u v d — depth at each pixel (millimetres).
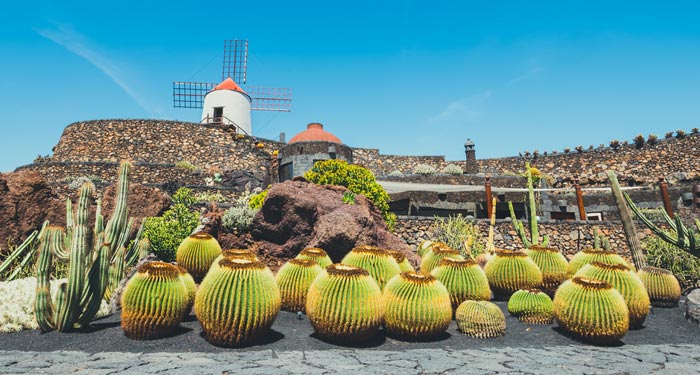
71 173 27438
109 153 32344
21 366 4492
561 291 6871
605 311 6254
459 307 6852
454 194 21812
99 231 6789
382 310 6105
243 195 25328
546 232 16828
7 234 11781
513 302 7676
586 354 5648
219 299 5387
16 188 12336
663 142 32156
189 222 13148
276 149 36781
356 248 7922
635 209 10961
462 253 14234
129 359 4793
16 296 6812
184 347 5422
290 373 4301
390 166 38719
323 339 5941
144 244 9930
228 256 7367
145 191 16844
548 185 32375
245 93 43969
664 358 5508
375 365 4695
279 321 6828
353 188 14695
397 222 16094
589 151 35031
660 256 12922
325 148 23234
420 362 4875
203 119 42844
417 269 10773
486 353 5469
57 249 6359
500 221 16734
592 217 23422
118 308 7539
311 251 8289
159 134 33688
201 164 33156
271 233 10836
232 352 5215
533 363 5023
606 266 7695
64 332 6125
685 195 21562
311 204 10469
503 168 38000
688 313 8039
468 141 36969
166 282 5816
